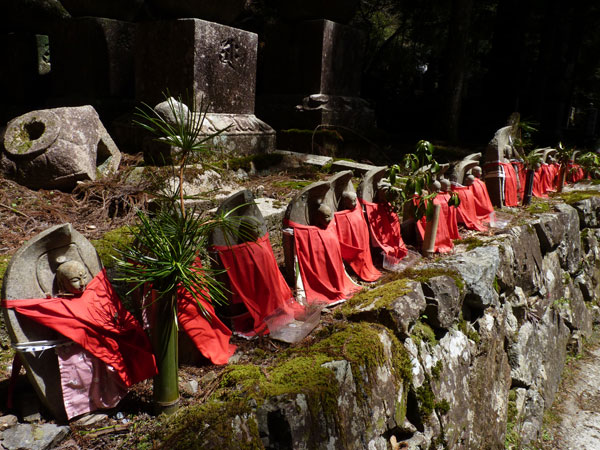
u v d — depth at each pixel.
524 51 17.06
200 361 3.08
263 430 2.46
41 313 2.32
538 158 7.61
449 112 12.36
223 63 6.84
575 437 6.02
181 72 6.55
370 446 2.94
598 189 10.10
